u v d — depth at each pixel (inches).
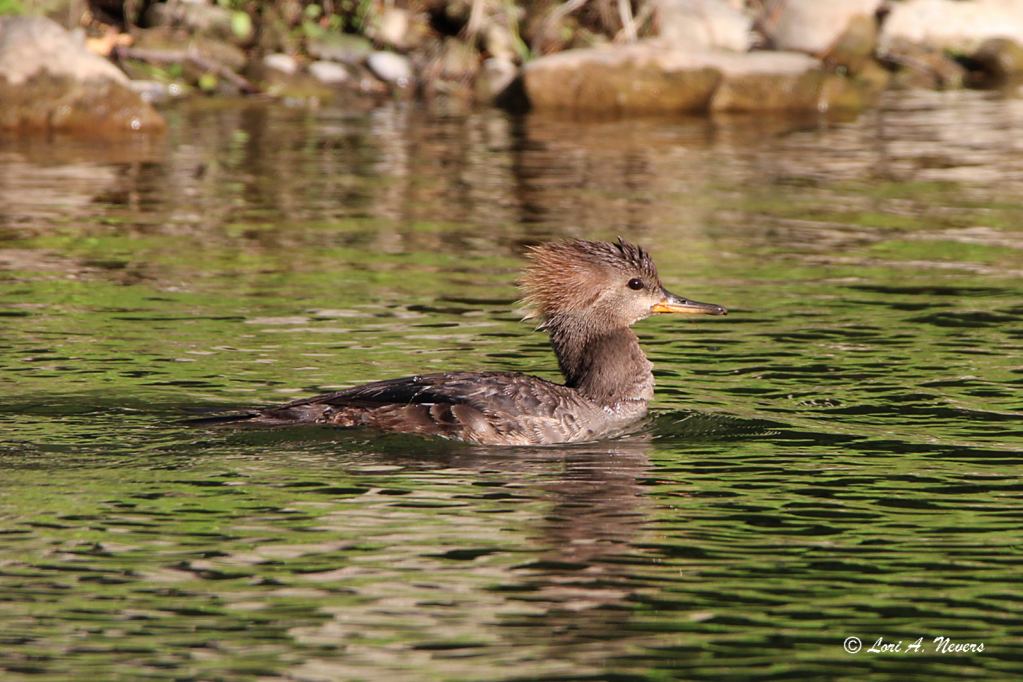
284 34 1273.4
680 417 463.8
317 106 1205.7
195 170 920.9
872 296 633.0
